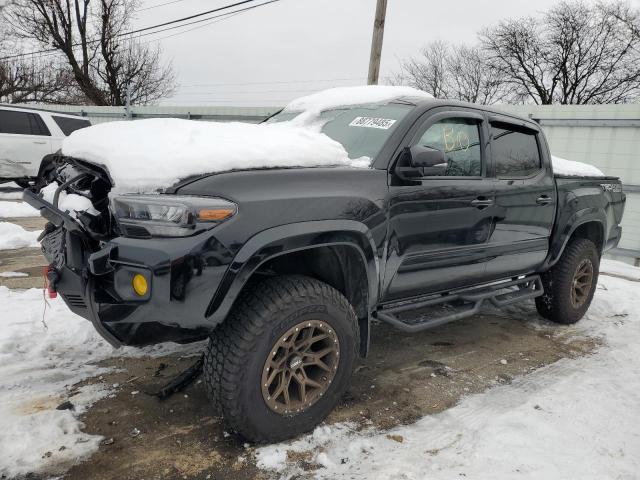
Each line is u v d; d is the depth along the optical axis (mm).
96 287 2287
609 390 3225
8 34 27312
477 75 31203
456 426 2701
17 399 2771
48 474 2168
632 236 8430
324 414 2584
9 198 11172
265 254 2223
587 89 28578
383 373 3391
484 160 3514
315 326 2449
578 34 27703
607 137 8523
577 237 4641
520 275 4133
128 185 2209
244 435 2352
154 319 2139
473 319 4707
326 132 3303
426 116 3115
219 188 2186
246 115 13406
